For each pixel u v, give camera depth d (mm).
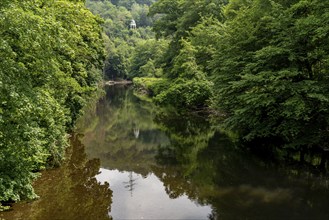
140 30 130250
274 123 16516
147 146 21266
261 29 17891
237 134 22234
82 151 19797
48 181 13742
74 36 15078
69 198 12156
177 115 32469
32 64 10500
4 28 8852
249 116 17141
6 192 9797
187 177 14820
